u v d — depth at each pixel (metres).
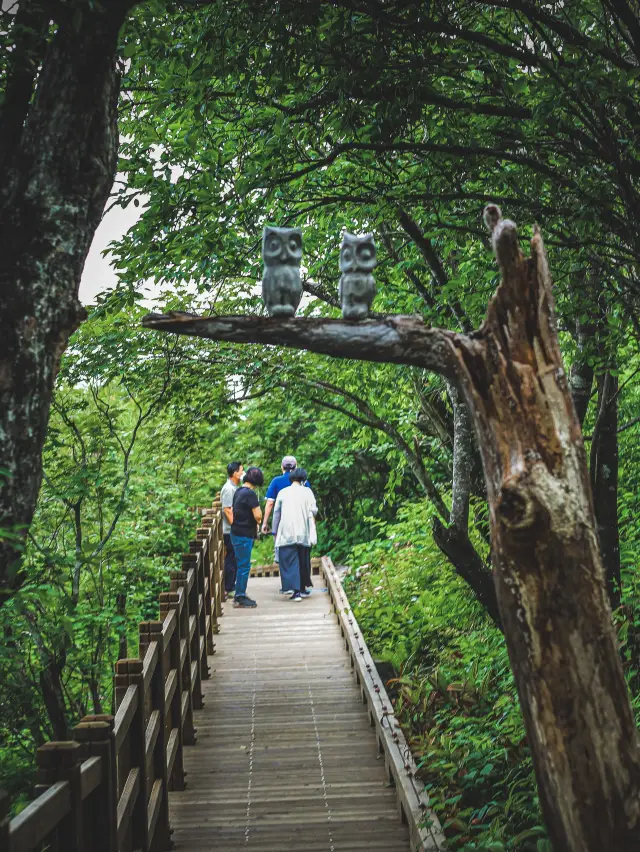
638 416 9.15
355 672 8.93
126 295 6.81
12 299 2.89
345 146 5.45
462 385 2.88
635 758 2.60
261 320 2.92
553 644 2.62
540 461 2.69
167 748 5.93
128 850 4.57
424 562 10.65
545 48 5.41
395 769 5.89
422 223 6.55
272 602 12.61
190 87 5.36
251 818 5.80
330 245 8.07
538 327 2.82
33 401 2.90
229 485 12.45
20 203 2.98
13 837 2.47
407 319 2.93
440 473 12.55
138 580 8.52
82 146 3.03
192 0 4.97
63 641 5.37
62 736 6.02
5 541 2.84
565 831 2.61
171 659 6.46
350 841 5.42
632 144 4.80
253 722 7.75
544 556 2.64
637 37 4.63
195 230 5.97
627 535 7.88
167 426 10.05
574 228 5.64
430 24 4.83
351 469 18.20
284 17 4.80
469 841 4.66
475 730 6.09
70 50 3.04
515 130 5.28
